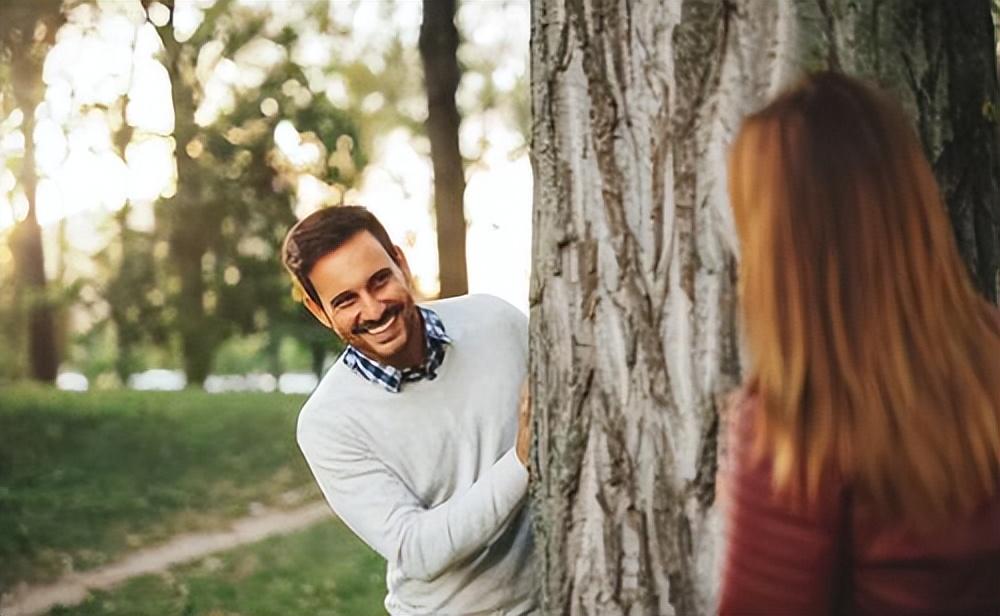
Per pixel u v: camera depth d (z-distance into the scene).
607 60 2.02
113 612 8.06
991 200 2.05
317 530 10.15
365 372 2.46
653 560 1.99
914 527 1.40
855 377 1.40
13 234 21.67
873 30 1.90
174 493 11.09
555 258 2.09
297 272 2.39
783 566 1.43
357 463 2.44
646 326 1.98
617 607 2.03
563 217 2.07
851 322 1.41
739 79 1.91
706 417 1.93
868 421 1.39
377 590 8.52
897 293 1.41
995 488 1.41
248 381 26.92
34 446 12.52
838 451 1.40
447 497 2.48
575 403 2.06
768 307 1.45
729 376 1.92
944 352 1.41
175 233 19.39
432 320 2.49
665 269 1.97
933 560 1.42
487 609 2.47
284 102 19.33
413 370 2.44
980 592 1.44
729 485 1.50
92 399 15.13
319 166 19.88
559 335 2.09
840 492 1.41
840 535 1.42
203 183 19.17
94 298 21.83
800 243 1.43
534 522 2.19
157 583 8.70
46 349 22.53
